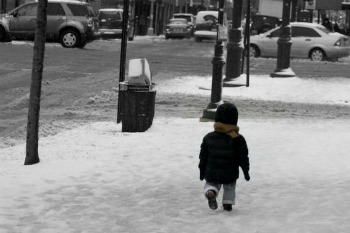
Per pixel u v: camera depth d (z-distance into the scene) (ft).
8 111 63.72
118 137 50.31
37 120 40.40
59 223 27.61
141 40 210.79
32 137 40.19
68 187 34.30
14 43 136.26
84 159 41.65
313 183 35.94
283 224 27.61
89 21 139.13
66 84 84.02
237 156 29.37
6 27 138.41
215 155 29.27
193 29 252.01
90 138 49.70
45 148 45.62
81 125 57.21
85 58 115.96
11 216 28.55
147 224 27.63
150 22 274.77
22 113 62.80
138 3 255.29
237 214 29.37
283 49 100.58
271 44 145.89
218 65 60.44
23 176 36.55
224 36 60.34
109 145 46.80
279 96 85.20
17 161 41.52
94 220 28.22
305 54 144.66
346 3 247.70
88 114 63.77
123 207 30.58
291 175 38.09
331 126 60.29
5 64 99.14
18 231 26.35
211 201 29.25
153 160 41.96
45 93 76.33
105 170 38.60
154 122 59.06
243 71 110.73
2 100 69.92
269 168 40.04
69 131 53.21
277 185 35.47
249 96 83.66
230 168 29.32
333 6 248.52
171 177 37.45
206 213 29.58
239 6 89.97
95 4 234.58
